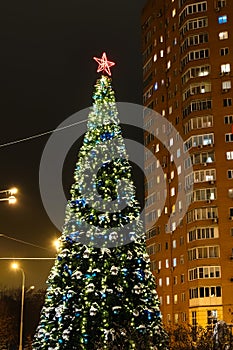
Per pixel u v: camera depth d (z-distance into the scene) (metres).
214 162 64.62
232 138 64.81
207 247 62.22
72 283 23.20
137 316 23.00
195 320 57.56
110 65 26.73
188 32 69.94
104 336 22.08
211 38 68.69
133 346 21.75
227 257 61.25
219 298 60.41
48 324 23.09
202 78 67.81
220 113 65.94
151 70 79.88
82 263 23.48
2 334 82.06
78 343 22.31
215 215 63.00
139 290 23.11
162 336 23.66
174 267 67.50
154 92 78.06
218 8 69.06
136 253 24.08
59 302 23.20
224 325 21.52
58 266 23.77
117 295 22.97
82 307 22.67
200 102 67.25
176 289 66.44
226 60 67.50
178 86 71.88
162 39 77.88
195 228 63.38
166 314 67.56
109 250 23.55
